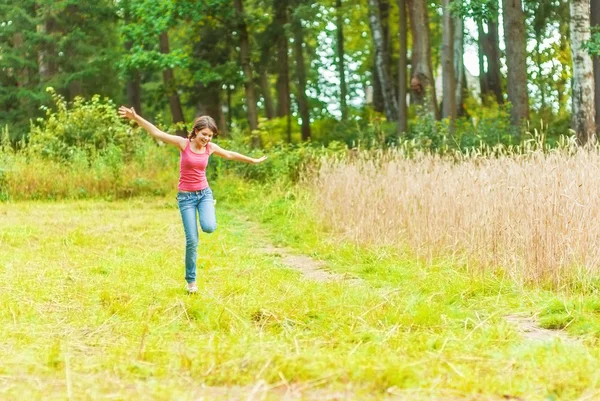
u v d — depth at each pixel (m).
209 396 3.59
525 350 4.50
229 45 27.73
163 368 4.11
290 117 30.47
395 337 4.94
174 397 3.53
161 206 16.11
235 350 4.43
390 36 33.22
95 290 6.65
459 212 8.55
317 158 16.83
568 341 5.14
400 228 9.58
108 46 35.81
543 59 34.47
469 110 30.25
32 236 10.50
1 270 7.66
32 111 33.91
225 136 29.88
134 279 7.25
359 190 10.73
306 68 39.12
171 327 5.36
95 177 18.48
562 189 7.30
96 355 4.54
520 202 7.62
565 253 6.96
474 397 3.61
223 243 10.27
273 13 28.47
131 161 19.92
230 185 18.25
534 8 30.97
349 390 3.67
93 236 10.52
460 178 9.00
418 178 9.91
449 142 18.50
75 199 17.83
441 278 7.39
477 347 4.76
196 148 6.79
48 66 34.91
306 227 11.75
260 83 33.09
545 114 25.95
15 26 34.00
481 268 7.54
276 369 3.92
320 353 4.31
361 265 8.48
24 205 16.08
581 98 18.22
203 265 8.23
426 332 5.20
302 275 8.14
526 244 7.16
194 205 6.79
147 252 9.12
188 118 39.03
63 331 5.22
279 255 9.68
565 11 31.39
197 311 5.78
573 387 3.79
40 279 7.11
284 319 5.56
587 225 7.09
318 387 3.75
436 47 37.38
